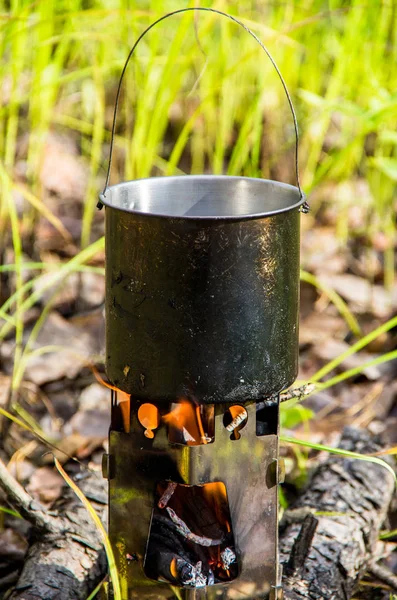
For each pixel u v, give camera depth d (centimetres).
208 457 189
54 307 405
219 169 400
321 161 520
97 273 433
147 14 351
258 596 202
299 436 315
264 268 181
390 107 334
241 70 447
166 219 174
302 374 371
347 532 243
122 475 198
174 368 182
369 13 415
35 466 304
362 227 485
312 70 459
